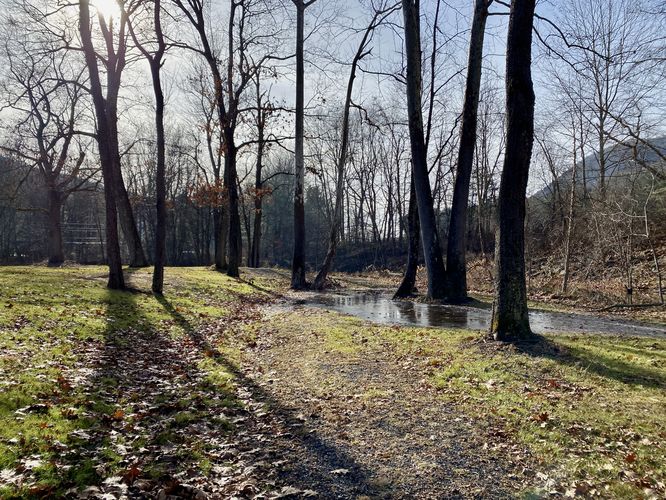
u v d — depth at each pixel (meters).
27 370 5.71
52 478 3.46
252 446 4.49
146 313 11.48
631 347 8.53
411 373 7.04
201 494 3.52
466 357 7.76
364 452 4.39
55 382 5.48
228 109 25.89
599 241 20.28
